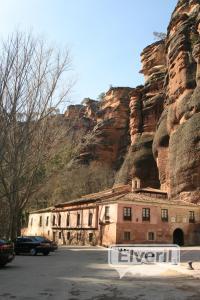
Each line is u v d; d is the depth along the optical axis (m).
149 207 47.25
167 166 66.62
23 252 30.27
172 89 68.69
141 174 79.00
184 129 59.62
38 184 37.56
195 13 71.75
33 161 33.34
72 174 82.19
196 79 62.22
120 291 12.49
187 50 67.31
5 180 32.53
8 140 29.86
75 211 56.75
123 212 45.62
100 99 131.50
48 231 65.69
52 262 23.44
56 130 35.47
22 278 15.18
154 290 12.82
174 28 75.06
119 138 108.81
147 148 81.31
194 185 54.62
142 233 46.09
